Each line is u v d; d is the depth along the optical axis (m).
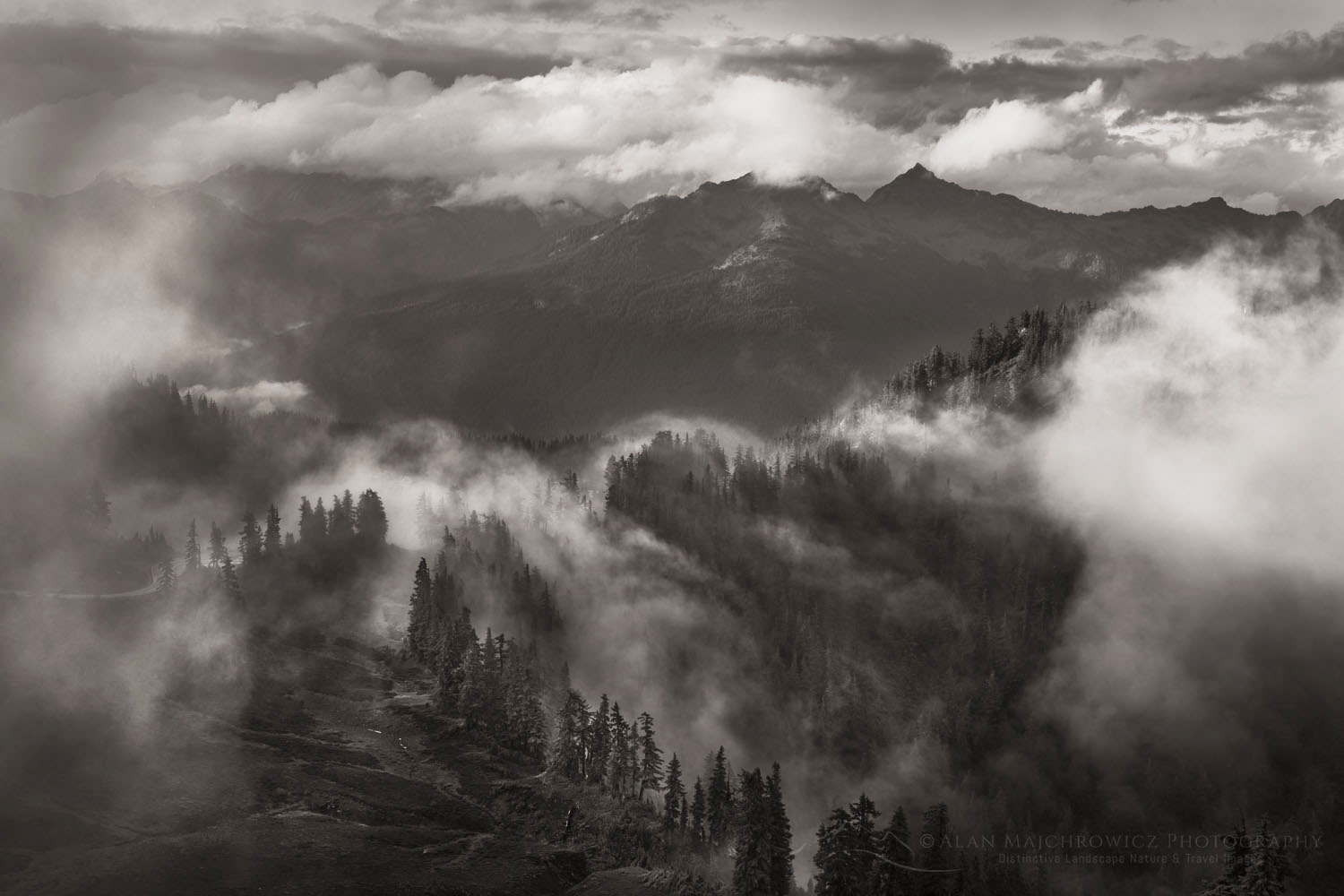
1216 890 135.88
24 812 151.25
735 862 156.50
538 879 156.38
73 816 152.88
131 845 147.62
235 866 146.12
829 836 143.62
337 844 157.12
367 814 169.88
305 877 145.88
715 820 170.25
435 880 150.75
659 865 163.38
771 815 153.62
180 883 139.88
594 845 169.12
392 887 146.62
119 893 135.25
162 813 158.88
